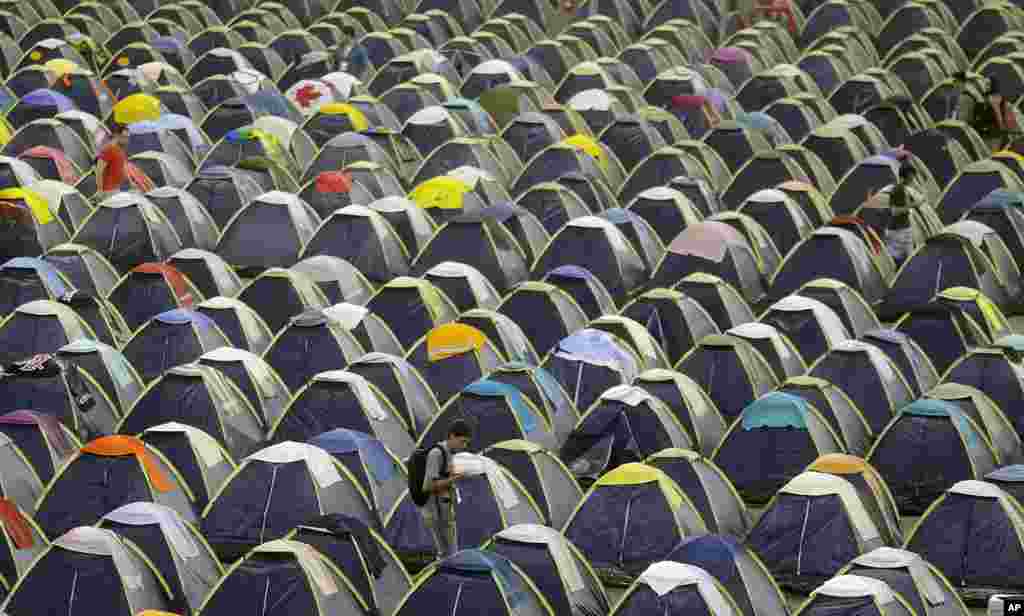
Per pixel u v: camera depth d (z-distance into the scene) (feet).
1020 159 155.12
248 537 88.84
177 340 110.52
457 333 109.50
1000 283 129.39
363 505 90.33
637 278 132.05
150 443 94.12
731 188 156.15
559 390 104.27
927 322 115.44
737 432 99.66
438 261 133.49
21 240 134.82
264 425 102.99
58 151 153.17
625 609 77.71
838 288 121.90
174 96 175.01
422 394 105.09
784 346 111.96
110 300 120.67
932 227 142.31
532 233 136.77
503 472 90.68
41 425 95.40
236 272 135.44
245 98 171.32
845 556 87.20
